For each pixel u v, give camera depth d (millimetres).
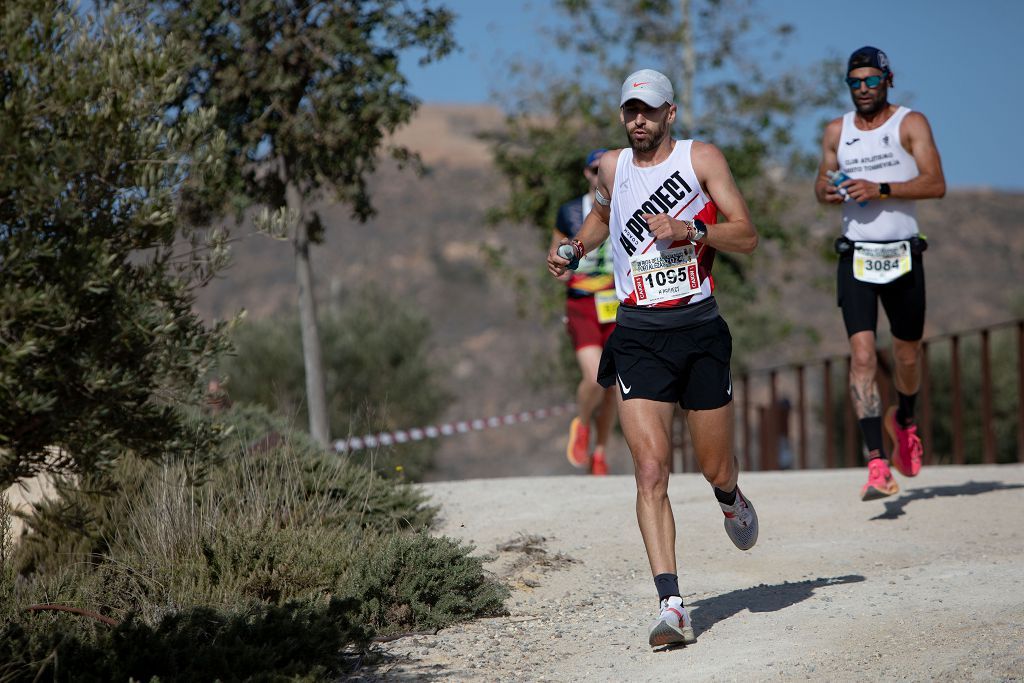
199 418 12203
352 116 27625
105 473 10766
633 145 12430
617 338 12641
